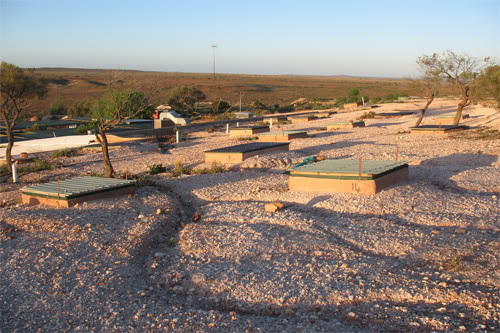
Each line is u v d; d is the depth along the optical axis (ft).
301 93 398.62
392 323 20.35
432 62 97.55
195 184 51.03
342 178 40.29
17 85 64.44
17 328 20.75
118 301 23.32
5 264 27.96
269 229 32.58
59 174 64.69
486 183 44.14
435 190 40.86
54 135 111.14
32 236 33.19
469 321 20.02
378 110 169.89
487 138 75.61
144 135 112.98
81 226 34.88
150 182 53.21
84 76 490.08
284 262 27.02
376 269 25.53
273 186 46.88
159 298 23.98
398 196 38.42
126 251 30.42
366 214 35.40
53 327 20.86
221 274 26.05
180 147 87.97
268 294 23.53
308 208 38.11
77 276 26.27
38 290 24.50
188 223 37.35
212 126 135.03
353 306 22.04
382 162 46.09
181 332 20.20
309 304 22.48
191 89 224.94
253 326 20.56
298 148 77.30
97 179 47.96
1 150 90.94
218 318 21.29
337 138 90.48
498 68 92.63
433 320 20.20
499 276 23.79
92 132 113.19
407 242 29.17
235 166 61.21
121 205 41.01
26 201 43.14
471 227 31.50
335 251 28.37
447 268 25.27
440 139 80.33
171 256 29.96
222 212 38.01
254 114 205.46
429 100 102.83
